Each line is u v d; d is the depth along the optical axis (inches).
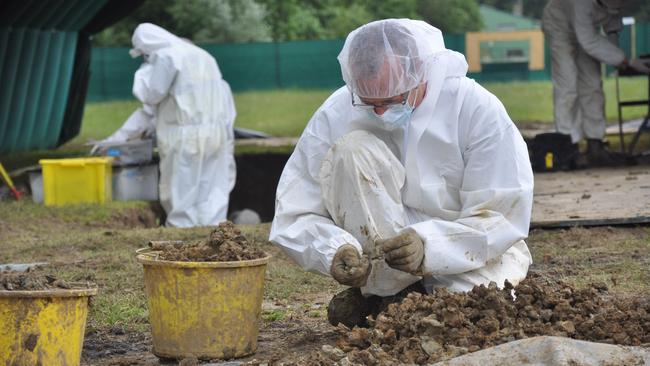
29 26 914.7
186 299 262.5
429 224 263.6
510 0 3597.4
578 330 235.9
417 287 284.2
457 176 274.5
